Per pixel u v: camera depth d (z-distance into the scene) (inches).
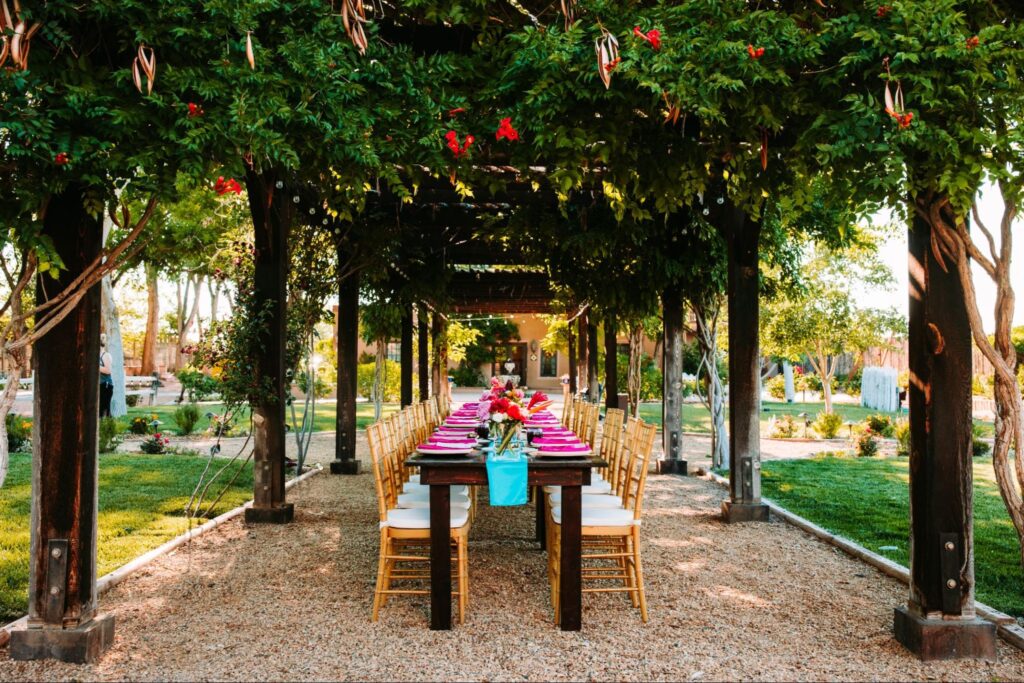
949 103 109.7
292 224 280.1
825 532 202.2
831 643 127.3
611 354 410.6
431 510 135.1
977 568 171.8
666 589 157.4
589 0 123.3
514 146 133.9
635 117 133.5
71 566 119.5
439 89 126.6
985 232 121.4
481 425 192.1
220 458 352.5
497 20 132.6
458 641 128.3
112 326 560.1
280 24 116.2
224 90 108.7
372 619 138.7
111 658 120.0
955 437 124.0
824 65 119.7
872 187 112.5
